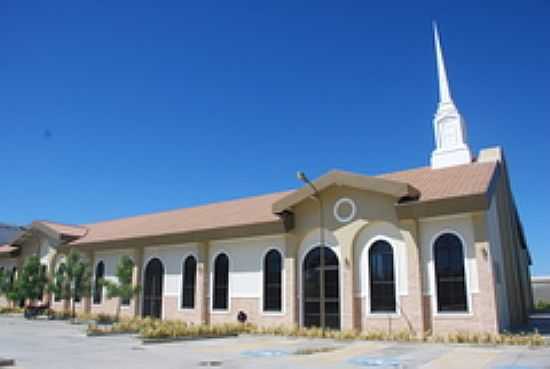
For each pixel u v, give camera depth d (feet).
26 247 136.15
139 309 102.12
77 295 104.58
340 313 75.00
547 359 43.68
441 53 91.35
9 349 53.57
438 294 66.28
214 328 71.77
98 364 42.19
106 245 108.99
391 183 69.41
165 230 100.68
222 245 92.68
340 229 77.15
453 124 85.92
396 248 71.51
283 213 81.97
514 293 88.94
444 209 64.69
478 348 53.47
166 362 43.80
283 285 82.28
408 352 50.65
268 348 55.83
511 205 98.53
